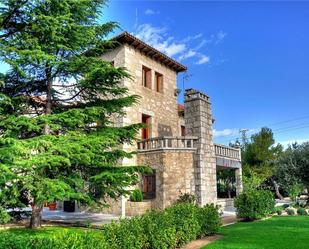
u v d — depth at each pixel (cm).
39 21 1117
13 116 1069
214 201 2014
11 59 1040
